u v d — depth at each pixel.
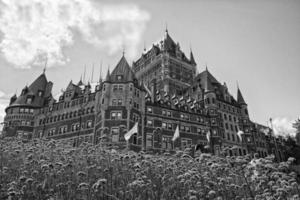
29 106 58.84
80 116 51.25
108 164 12.37
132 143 42.38
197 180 10.02
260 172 8.89
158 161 12.78
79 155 13.98
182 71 87.56
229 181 10.53
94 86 58.53
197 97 69.50
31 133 55.66
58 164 10.94
